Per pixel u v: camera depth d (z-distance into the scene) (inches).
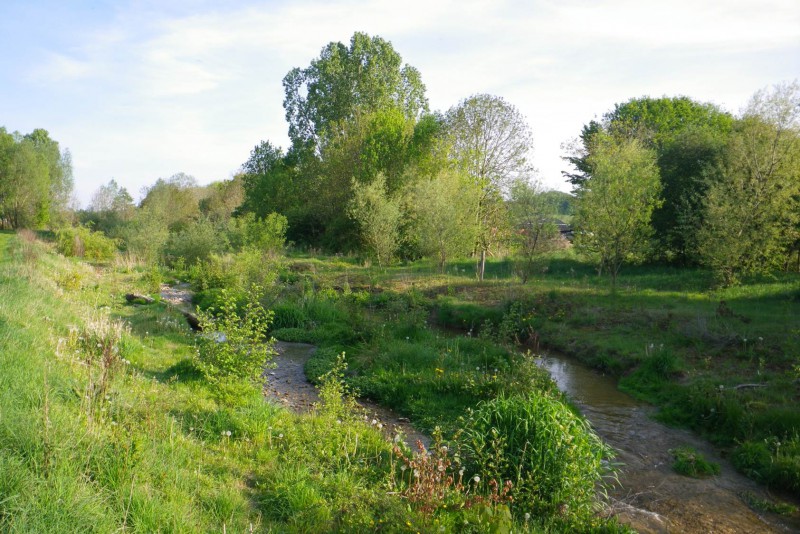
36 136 2721.5
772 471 281.3
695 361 456.4
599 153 950.4
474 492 222.4
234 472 227.1
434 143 1289.4
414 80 1808.6
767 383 383.6
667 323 558.3
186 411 281.7
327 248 1445.6
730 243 694.5
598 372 489.1
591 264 1019.3
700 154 999.6
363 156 1349.7
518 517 216.8
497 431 242.4
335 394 328.2
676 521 245.3
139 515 165.8
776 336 473.1
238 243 1165.1
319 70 1748.3
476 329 640.4
